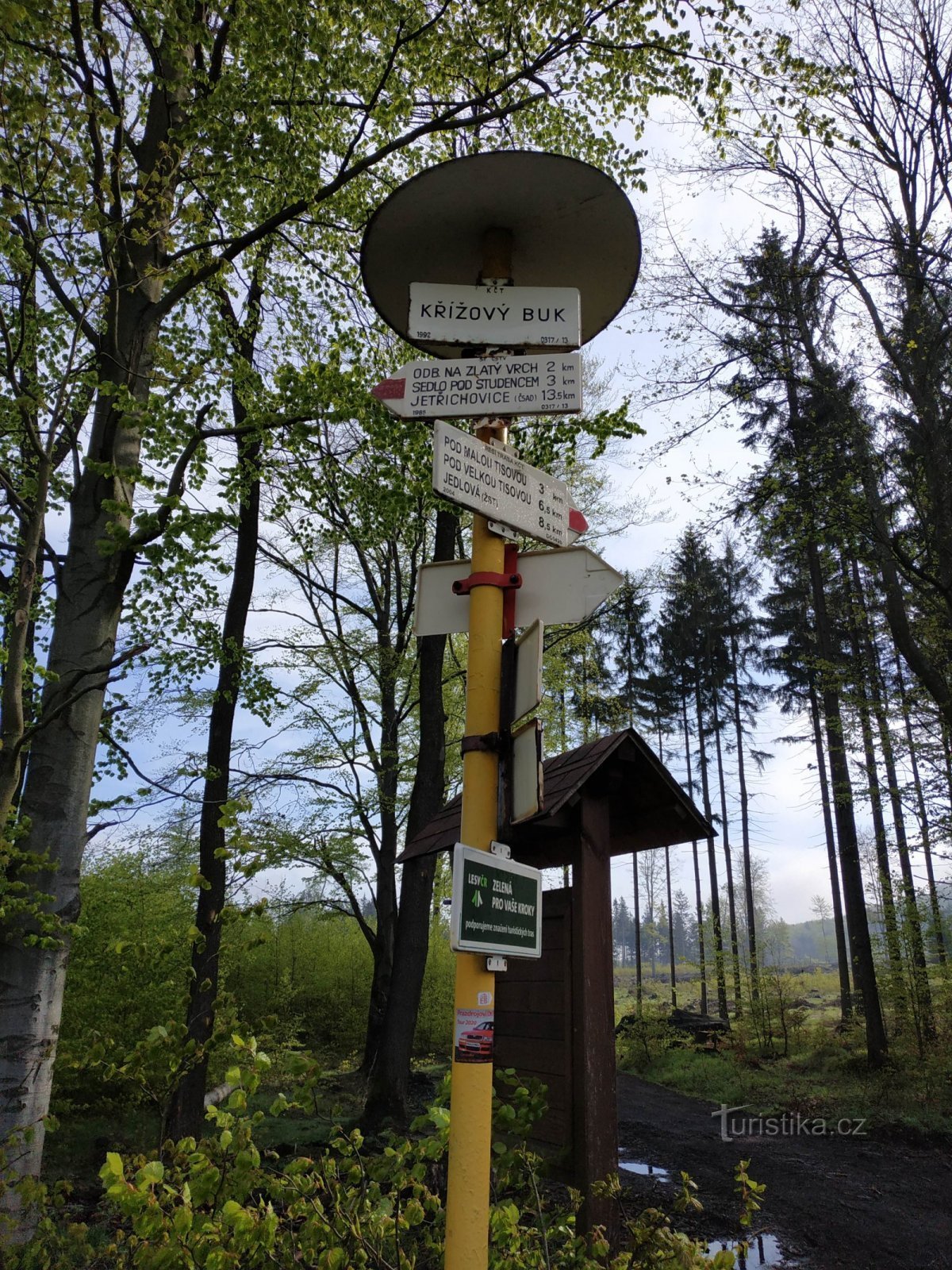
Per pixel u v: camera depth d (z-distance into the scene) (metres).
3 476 4.48
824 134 8.14
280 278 9.02
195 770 9.11
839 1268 5.88
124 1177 2.25
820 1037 16.81
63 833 5.32
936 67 11.70
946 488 12.15
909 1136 10.35
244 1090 2.54
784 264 13.47
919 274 12.06
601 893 4.02
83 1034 8.83
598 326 3.50
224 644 8.20
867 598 16.45
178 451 7.24
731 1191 7.77
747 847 29.05
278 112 7.10
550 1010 4.16
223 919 3.13
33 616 7.66
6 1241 3.78
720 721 30.19
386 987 12.88
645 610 17.03
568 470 13.55
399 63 7.37
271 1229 2.27
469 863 2.11
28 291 4.51
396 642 13.91
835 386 13.23
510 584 2.53
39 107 4.14
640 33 7.43
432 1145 2.84
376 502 9.21
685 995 35.56
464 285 2.94
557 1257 3.24
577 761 4.34
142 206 5.70
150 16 5.81
